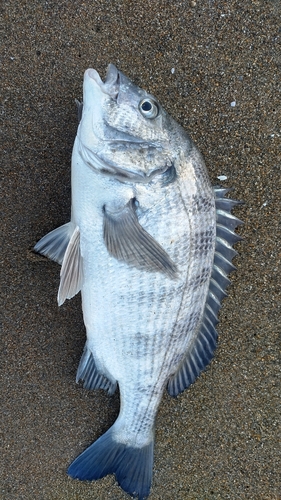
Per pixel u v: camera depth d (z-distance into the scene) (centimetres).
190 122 41
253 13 40
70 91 39
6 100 39
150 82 40
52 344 42
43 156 40
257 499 44
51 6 38
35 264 41
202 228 35
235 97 41
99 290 36
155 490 44
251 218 42
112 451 41
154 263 34
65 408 43
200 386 44
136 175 33
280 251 43
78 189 34
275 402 44
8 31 38
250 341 43
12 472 43
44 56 39
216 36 40
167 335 37
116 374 39
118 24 39
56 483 43
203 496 44
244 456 44
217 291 39
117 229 34
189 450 44
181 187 34
